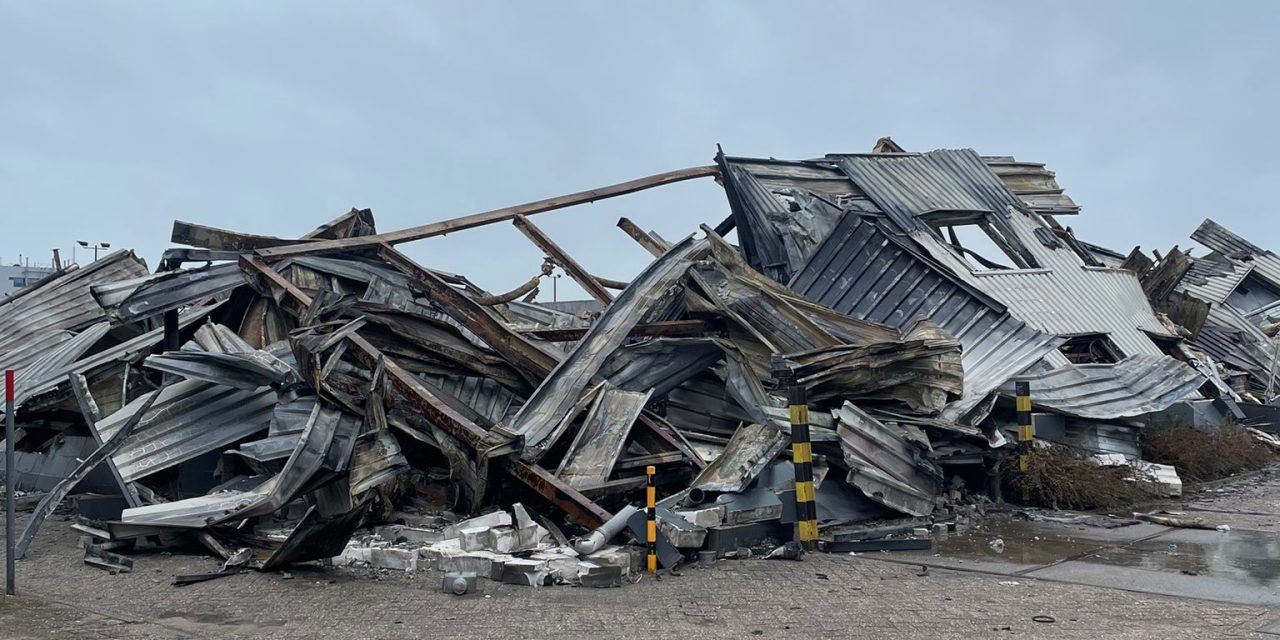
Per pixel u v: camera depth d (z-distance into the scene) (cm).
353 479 945
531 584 774
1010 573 830
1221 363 2725
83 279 1892
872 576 816
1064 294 2073
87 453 1433
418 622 655
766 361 1348
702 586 774
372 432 1020
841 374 1206
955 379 1314
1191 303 2614
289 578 812
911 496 1133
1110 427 1529
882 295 1841
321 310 1290
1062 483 1275
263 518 1003
